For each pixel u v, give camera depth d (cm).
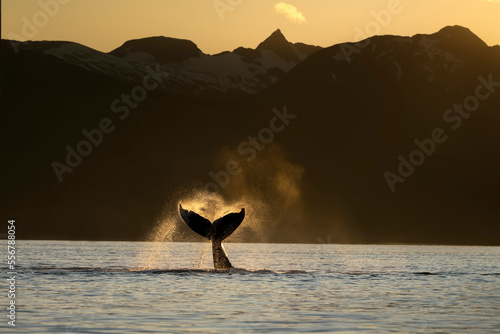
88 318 4050
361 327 3841
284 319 4097
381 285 6341
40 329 3644
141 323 3881
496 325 3972
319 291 5650
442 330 3778
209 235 6238
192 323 3897
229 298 5044
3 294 5150
